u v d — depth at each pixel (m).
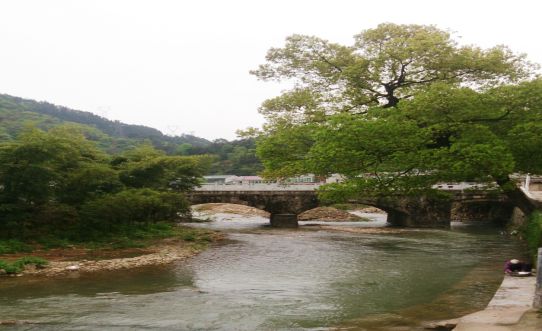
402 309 15.88
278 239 42.81
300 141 20.44
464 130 17.09
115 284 21.66
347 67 21.02
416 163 17.17
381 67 20.59
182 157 52.50
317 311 16.00
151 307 16.83
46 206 34.38
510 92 17.08
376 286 20.64
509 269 18.16
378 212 87.81
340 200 19.39
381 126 16.64
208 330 13.91
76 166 35.09
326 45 22.28
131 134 190.38
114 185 37.72
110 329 14.07
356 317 14.98
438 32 21.08
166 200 42.00
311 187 57.12
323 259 30.05
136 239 37.59
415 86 21.47
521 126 16.14
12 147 29.97
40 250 30.75
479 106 17.14
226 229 52.88
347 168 17.97
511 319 11.26
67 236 34.59
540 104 17.27
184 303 17.45
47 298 18.50
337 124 17.33
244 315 15.57
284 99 22.17
